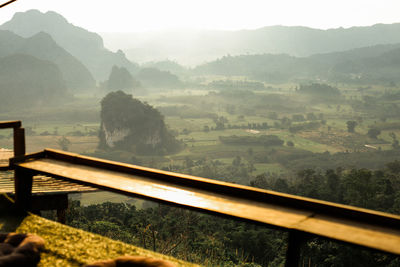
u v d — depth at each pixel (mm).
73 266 1736
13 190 3301
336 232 1438
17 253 1708
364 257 16969
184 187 2088
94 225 15328
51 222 2340
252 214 1638
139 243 9188
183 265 1765
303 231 1452
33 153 2752
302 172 78562
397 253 1248
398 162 80812
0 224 2320
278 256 21656
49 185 4629
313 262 18672
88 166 2582
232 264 11430
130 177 2295
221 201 1838
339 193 56312
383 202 43938
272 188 78250
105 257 1822
